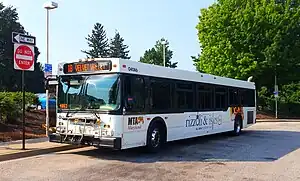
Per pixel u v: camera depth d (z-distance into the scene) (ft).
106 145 36.83
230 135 66.18
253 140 59.06
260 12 128.88
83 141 38.47
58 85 41.29
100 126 37.63
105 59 38.37
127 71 38.55
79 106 39.34
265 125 100.42
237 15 128.98
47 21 58.54
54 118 66.74
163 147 49.03
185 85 50.11
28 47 41.60
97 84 38.70
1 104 54.54
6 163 35.50
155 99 43.09
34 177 29.45
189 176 30.68
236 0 132.77
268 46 126.41
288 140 59.47
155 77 43.32
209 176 30.81
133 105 39.06
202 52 139.33
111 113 37.14
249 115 72.59
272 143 55.01
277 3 140.67
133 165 35.22
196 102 52.85
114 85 37.60
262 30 129.59
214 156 41.75
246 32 127.75
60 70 41.42
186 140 58.34
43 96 83.30
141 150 44.60
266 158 40.81
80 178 29.19
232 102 65.16
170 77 46.47
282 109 150.00
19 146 42.86
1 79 211.61
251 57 127.44
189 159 39.40
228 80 64.08
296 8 133.59
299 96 151.53
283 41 128.57
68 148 44.96
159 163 36.60
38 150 40.98
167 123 45.24
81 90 39.50
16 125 56.24
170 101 46.24
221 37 131.03
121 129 37.24
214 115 58.23
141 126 40.29
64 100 40.45
